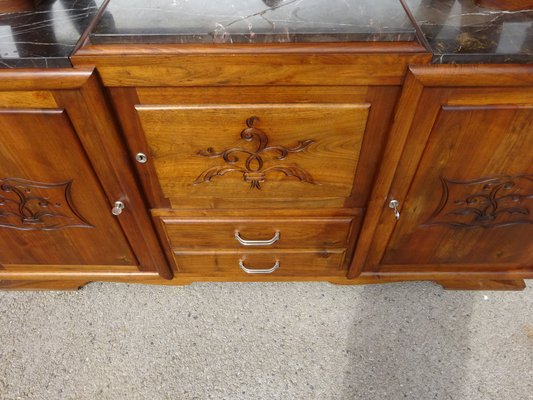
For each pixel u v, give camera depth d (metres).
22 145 0.73
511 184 0.80
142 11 0.67
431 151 0.75
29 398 0.93
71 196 0.84
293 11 0.66
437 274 1.05
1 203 0.85
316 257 1.01
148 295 1.12
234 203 0.87
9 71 0.63
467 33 0.66
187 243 0.97
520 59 0.62
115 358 1.00
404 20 0.64
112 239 0.96
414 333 1.03
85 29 0.68
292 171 0.80
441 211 0.87
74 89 0.65
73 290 1.13
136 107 0.68
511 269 1.05
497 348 1.00
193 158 0.77
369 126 0.72
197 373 0.97
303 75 0.64
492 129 0.71
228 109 0.68
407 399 0.92
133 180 0.80
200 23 0.63
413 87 0.64
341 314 1.08
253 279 1.09
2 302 1.11
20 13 0.73
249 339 1.03
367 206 0.87
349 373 0.97
